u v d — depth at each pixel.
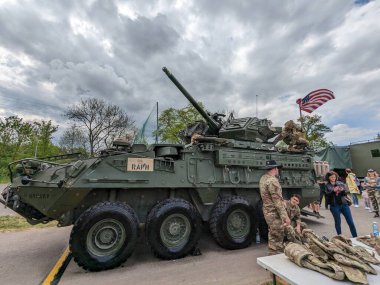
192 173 5.26
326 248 2.50
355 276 2.17
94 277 3.94
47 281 3.80
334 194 5.61
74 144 31.73
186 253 4.77
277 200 4.04
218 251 5.16
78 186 4.21
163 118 23.36
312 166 6.89
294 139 7.06
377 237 3.12
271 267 2.48
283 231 4.14
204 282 3.71
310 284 2.13
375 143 14.97
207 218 5.45
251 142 6.18
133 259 4.72
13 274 4.07
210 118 6.93
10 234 6.59
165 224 4.70
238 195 5.93
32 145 30.97
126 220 4.32
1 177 25.70
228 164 5.51
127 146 5.13
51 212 4.28
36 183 4.36
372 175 9.16
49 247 5.50
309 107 11.80
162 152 5.14
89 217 4.08
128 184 4.61
